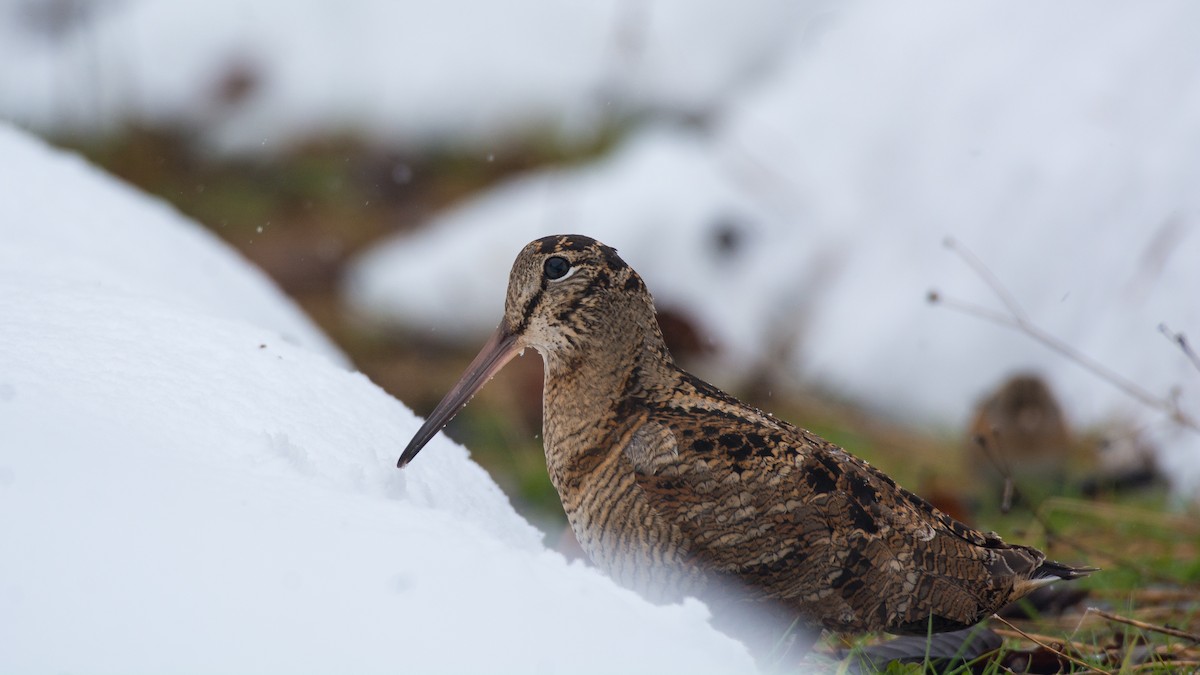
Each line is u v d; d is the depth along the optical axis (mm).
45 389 6145
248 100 23375
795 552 7352
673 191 17891
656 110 22562
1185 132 14594
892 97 17172
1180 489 12180
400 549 5078
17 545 4680
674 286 17078
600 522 7828
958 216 15734
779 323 16609
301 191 22484
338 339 18266
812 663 7805
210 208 21922
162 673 4312
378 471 6273
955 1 17453
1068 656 7664
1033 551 7852
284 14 23719
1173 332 13367
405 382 16734
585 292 8008
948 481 12930
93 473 5184
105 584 4598
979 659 7742
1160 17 15625
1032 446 12336
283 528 5102
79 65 23250
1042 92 15945
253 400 6680
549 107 23172
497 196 20500
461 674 4480
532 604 4883
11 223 9727
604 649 4773
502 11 23609
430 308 18562
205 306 9188
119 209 11141
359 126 23266
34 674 4250
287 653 4453
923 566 7473
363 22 23734
